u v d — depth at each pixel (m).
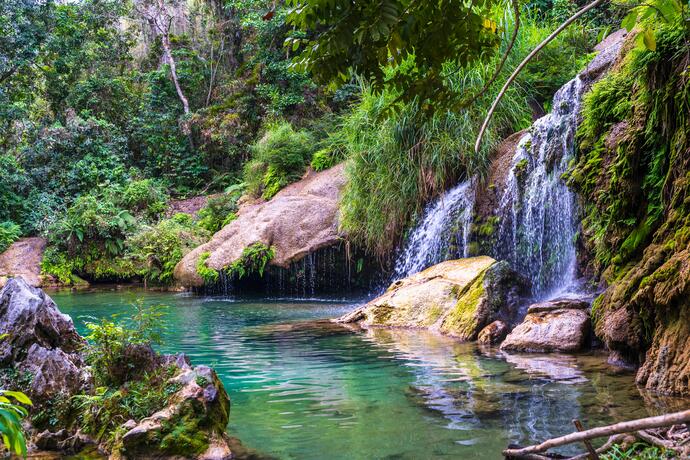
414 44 3.08
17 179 22.16
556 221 9.38
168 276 17.50
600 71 8.81
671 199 5.40
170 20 27.56
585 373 5.40
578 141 7.67
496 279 7.99
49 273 18.95
